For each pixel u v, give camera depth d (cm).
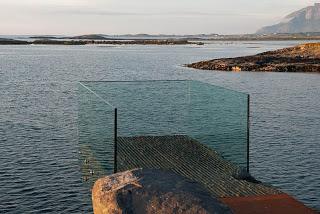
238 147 1625
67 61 11569
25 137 3111
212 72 8575
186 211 950
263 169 2473
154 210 952
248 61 9825
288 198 1277
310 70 8806
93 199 1034
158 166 1606
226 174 1520
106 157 1448
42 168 2428
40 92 5362
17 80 6744
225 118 1717
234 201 1253
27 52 16738
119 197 979
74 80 6881
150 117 2367
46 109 4197
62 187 2152
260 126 3575
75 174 2333
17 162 2530
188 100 2191
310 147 2928
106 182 1053
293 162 2600
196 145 1938
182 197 980
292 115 4056
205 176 1495
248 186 1388
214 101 1823
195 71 8750
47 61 11481
